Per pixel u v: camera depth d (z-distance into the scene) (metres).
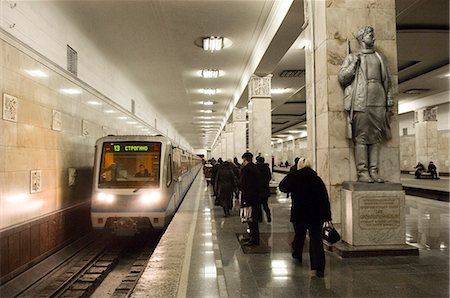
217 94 21.81
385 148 6.10
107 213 8.48
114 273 7.27
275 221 8.87
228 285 4.36
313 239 4.73
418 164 24.75
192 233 7.61
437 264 5.07
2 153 5.59
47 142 7.32
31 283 5.90
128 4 9.09
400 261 5.21
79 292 5.82
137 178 8.83
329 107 6.13
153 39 11.60
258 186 6.43
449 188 15.59
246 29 11.08
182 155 14.90
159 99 22.70
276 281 4.48
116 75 14.15
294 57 14.59
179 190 12.41
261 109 14.31
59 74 8.00
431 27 12.23
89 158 10.16
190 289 4.33
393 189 5.73
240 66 15.48
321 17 6.39
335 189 6.06
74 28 9.37
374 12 6.23
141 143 9.14
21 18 6.51
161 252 6.05
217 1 9.19
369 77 5.85
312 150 6.86
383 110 5.86
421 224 8.11
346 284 4.33
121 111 14.43
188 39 11.84
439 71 17.05
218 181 10.30
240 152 21.31
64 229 7.97
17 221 6.04
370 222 5.61
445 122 24.62
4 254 5.46
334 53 6.14
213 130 46.75
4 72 5.66
